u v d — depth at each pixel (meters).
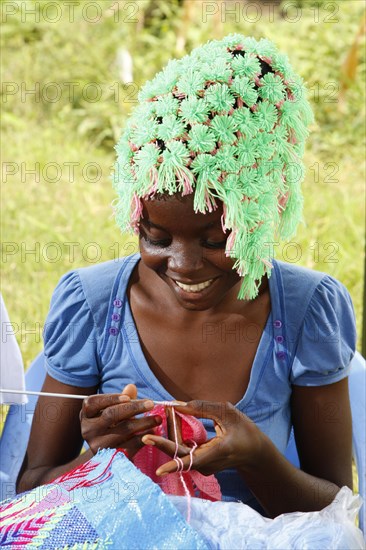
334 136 6.23
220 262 2.01
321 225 5.34
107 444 2.09
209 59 2.04
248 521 1.86
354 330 2.41
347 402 2.39
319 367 2.30
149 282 2.32
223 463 2.03
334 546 1.79
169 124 1.97
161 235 2.02
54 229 5.21
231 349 2.30
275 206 2.07
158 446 1.99
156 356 2.32
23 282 4.73
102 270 2.39
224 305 2.29
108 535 1.83
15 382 2.49
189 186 1.93
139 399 2.22
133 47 6.77
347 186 5.79
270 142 2.03
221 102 1.97
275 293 2.32
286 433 2.38
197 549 1.78
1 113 6.49
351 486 2.40
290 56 6.63
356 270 4.93
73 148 6.16
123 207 2.07
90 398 2.10
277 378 2.31
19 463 2.56
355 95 6.43
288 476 2.20
